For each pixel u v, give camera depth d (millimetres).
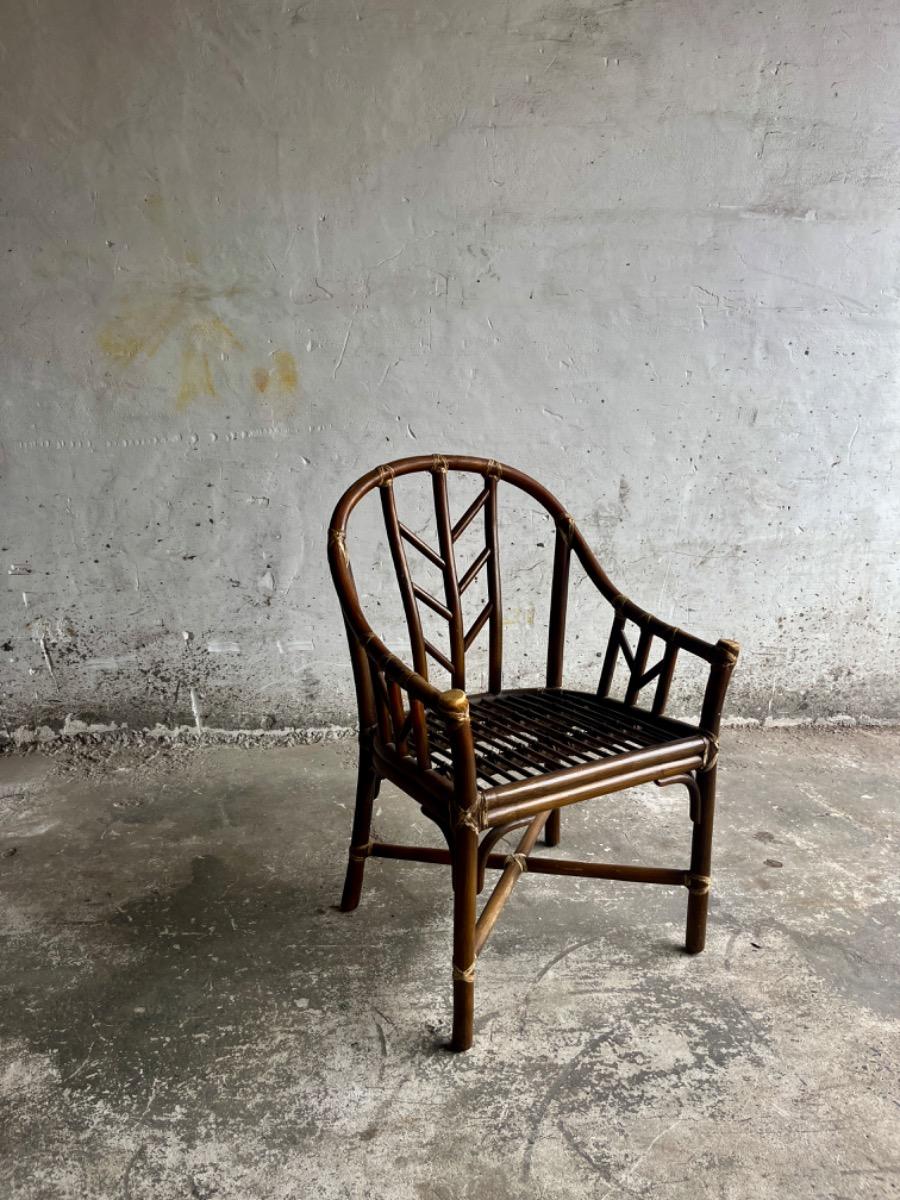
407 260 1974
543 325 2039
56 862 1664
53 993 1292
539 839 1767
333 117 1886
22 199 1868
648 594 2244
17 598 2078
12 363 1947
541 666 2264
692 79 1935
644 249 2016
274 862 1673
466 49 1876
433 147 1919
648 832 1810
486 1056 1171
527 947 1409
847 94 1969
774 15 1912
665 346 2080
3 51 1794
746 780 2037
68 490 2027
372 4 1834
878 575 2270
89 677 2156
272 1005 1271
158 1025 1227
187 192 1897
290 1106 1084
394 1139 1034
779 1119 1063
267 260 1946
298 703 2229
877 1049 1186
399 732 1221
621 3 1877
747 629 2289
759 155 1989
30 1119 1062
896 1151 1019
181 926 1465
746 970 1352
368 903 1537
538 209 1973
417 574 2154
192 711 2205
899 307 2098
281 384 2018
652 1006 1269
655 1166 996
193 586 2117
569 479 2141
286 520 2098
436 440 2090
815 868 1650
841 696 2344
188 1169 993
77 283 1922
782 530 2223
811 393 2139
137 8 1797
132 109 1846
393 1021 1239
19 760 2115
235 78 1849
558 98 1918
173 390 1999
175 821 1830
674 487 2172
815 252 2055
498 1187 968
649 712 1420
